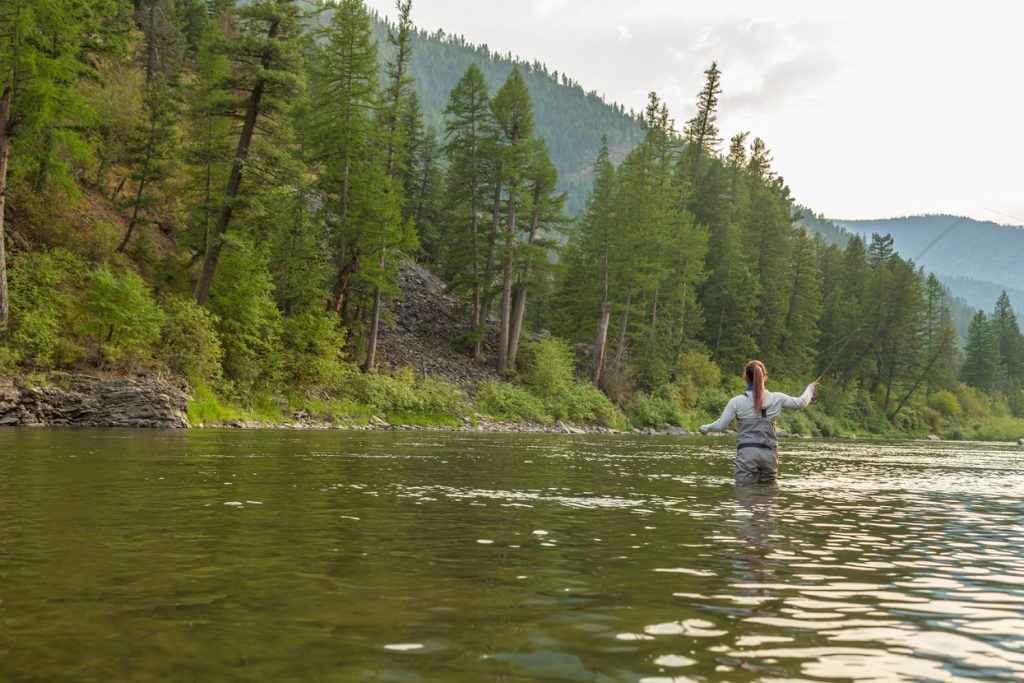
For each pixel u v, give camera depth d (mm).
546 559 3631
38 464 8258
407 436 21609
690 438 34406
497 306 63938
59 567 3145
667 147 63812
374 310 37125
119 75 38719
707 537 4504
